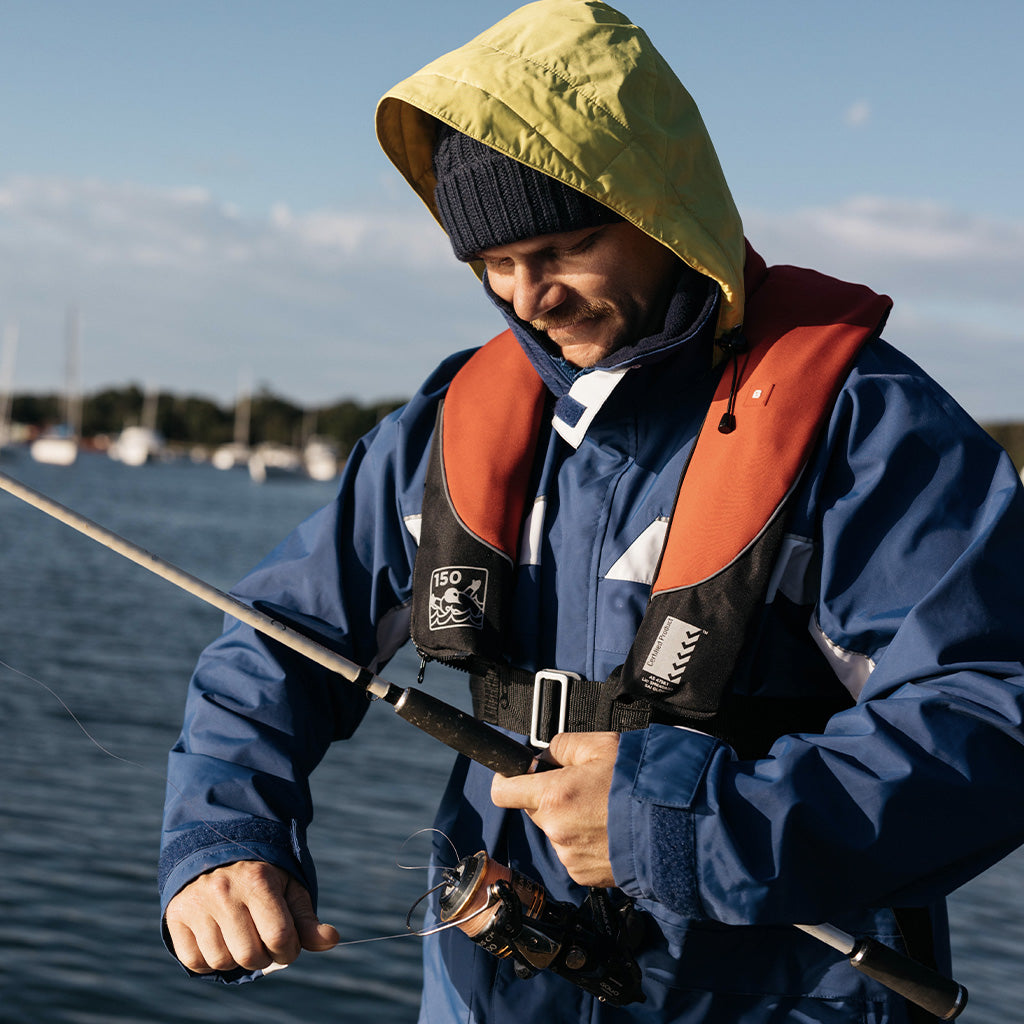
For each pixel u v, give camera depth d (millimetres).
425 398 1684
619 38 1431
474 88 1377
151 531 32750
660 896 1173
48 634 15219
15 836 7098
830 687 1411
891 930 1372
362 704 1666
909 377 1395
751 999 1382
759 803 1163
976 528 1294
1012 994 6066
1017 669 1182
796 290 1527
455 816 1608
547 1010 1457
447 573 1498
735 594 1336
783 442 1369
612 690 1418
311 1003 5402
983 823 1166
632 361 1432
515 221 1383
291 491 73438
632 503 1479
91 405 113250
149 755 9312
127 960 5617
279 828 1393
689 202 1408
